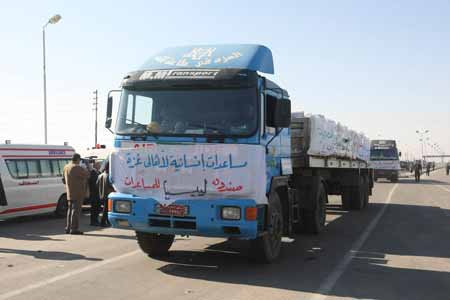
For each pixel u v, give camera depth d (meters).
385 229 12.24
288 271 7.43
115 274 7.14
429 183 39.12
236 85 6.94
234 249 9.19
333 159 12.92
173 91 7.23
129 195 7.21
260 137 6.95
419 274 7.38
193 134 6.96
